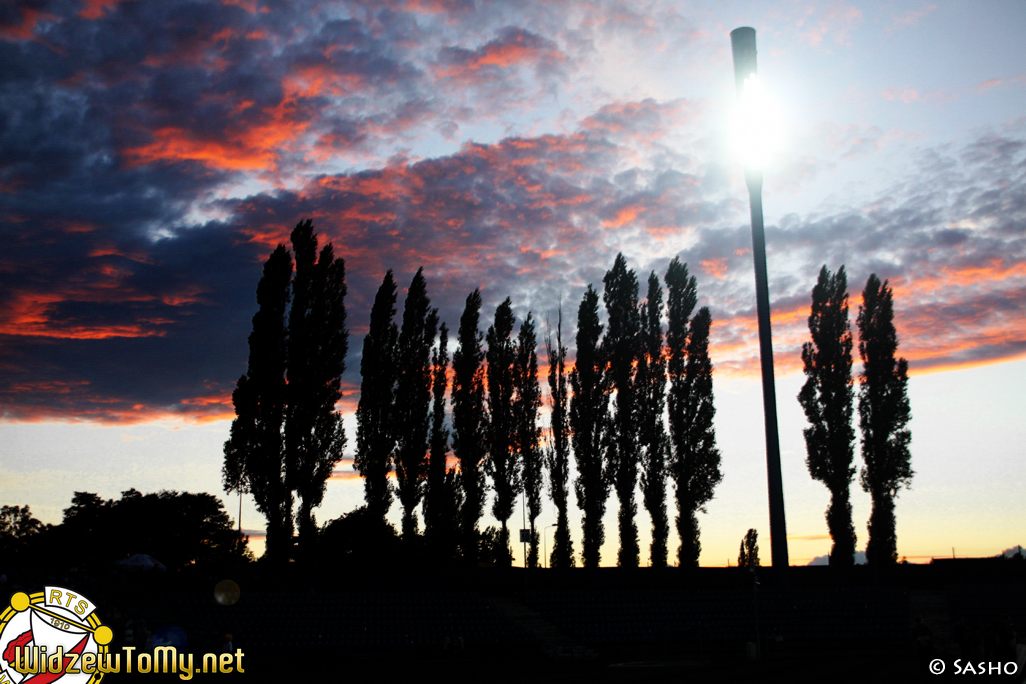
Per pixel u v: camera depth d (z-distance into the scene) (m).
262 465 51.59
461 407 59.22
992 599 51.38
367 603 47.94
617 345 60.06
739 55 54.66
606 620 48.66
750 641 43.34
